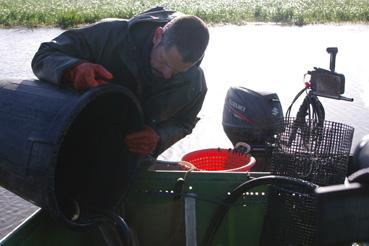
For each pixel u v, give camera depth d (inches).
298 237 108.3
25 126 96.7
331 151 117.3
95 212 110.4
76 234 115.6
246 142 175.2
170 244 126.3
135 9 920.3
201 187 122.1
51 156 91.7
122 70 111.7
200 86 125.0
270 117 173.5
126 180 113.3
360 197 52.0
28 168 94.3
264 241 114.0
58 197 110.3
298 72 419.8
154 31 110.6
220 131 287.1
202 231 124.8
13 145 97.2
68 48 109.5
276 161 119.4
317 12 885.2
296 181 106.1
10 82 107.9
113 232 112.9
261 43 580.4
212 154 157.9
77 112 93.4
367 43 573.9
